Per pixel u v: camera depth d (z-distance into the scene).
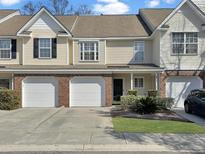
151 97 22.72
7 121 17.55
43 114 20.92
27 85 27.27
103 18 34.16
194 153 10.53
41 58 28.94
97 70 26.97
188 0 26.72
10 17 33.56
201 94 20.91
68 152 10.55
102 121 17.39
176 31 26.98
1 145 11.50
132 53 29.88
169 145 11.52
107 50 29.95
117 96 29.48
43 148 11.06
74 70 26.95
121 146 11.33
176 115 20.53
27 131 14.25
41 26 29.00
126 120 17.81
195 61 27.03
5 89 25.12
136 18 34.03
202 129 14.67
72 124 16.27
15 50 29.19
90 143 11.76
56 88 27.27
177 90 27.31
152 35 28.95
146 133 13.62
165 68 27.03
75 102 27.25
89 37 29.42
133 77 29.14
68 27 31.08
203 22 27.03
